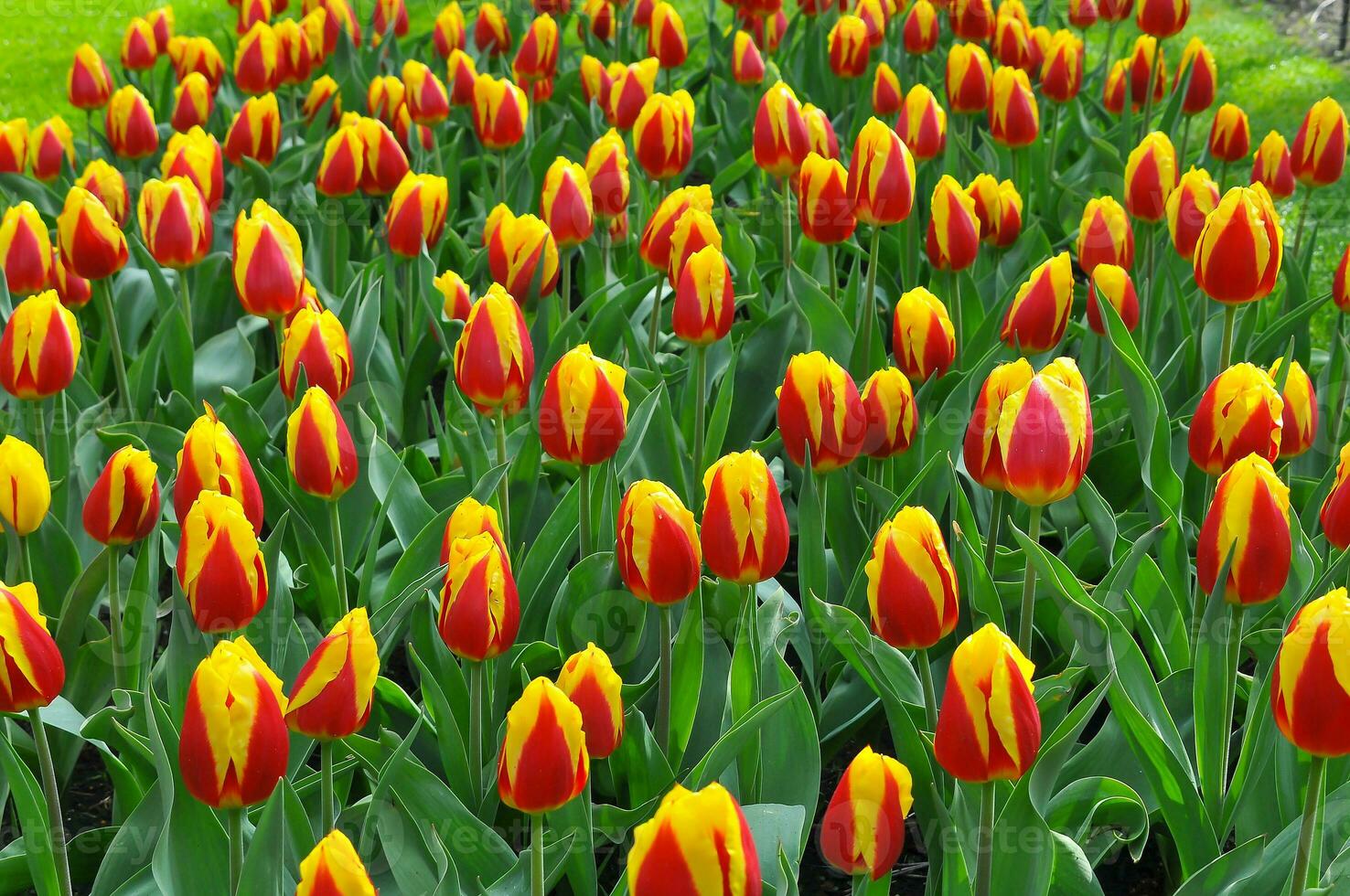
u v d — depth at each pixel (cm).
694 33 1060
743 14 739
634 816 265
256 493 264
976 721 194
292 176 609
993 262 514
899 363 360
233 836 204
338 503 365
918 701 292
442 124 690
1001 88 548
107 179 482
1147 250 462
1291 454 321
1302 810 261
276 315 366
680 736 283
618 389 285
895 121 601
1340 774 263
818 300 421
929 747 261
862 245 607
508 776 203
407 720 302
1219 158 547
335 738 215
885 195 384
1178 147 681
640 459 370
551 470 398
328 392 324
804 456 294
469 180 685
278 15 862
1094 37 1134
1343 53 1090
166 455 383
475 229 612
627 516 240
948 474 342
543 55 643
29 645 215
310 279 503
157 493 279
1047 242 535
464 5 1055
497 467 313
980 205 474
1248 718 265
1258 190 331
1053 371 242
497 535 247
